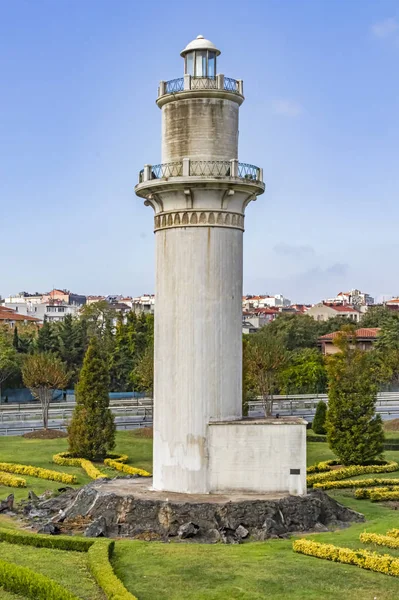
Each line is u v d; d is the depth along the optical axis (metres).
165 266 31.45
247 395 57.12
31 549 25.50
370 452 43.91
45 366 60.94
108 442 46.75
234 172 30.80
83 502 30.12
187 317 30.88
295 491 30.08
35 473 41.16
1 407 79.38
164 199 31.45
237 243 31.75
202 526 27.28
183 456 30.52
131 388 96.75
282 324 121.75
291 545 26.00
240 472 30.22
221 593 21.23
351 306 182.88
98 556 23.64
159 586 21.80
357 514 30.95
